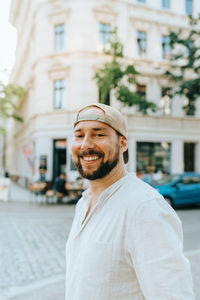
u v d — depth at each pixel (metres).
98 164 1.28
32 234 7.78
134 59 19.02
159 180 13.75
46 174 18.12
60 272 4.95
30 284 4.41
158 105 19.84
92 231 1.23
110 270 1.12
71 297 1.25
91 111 1.31
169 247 1.04
